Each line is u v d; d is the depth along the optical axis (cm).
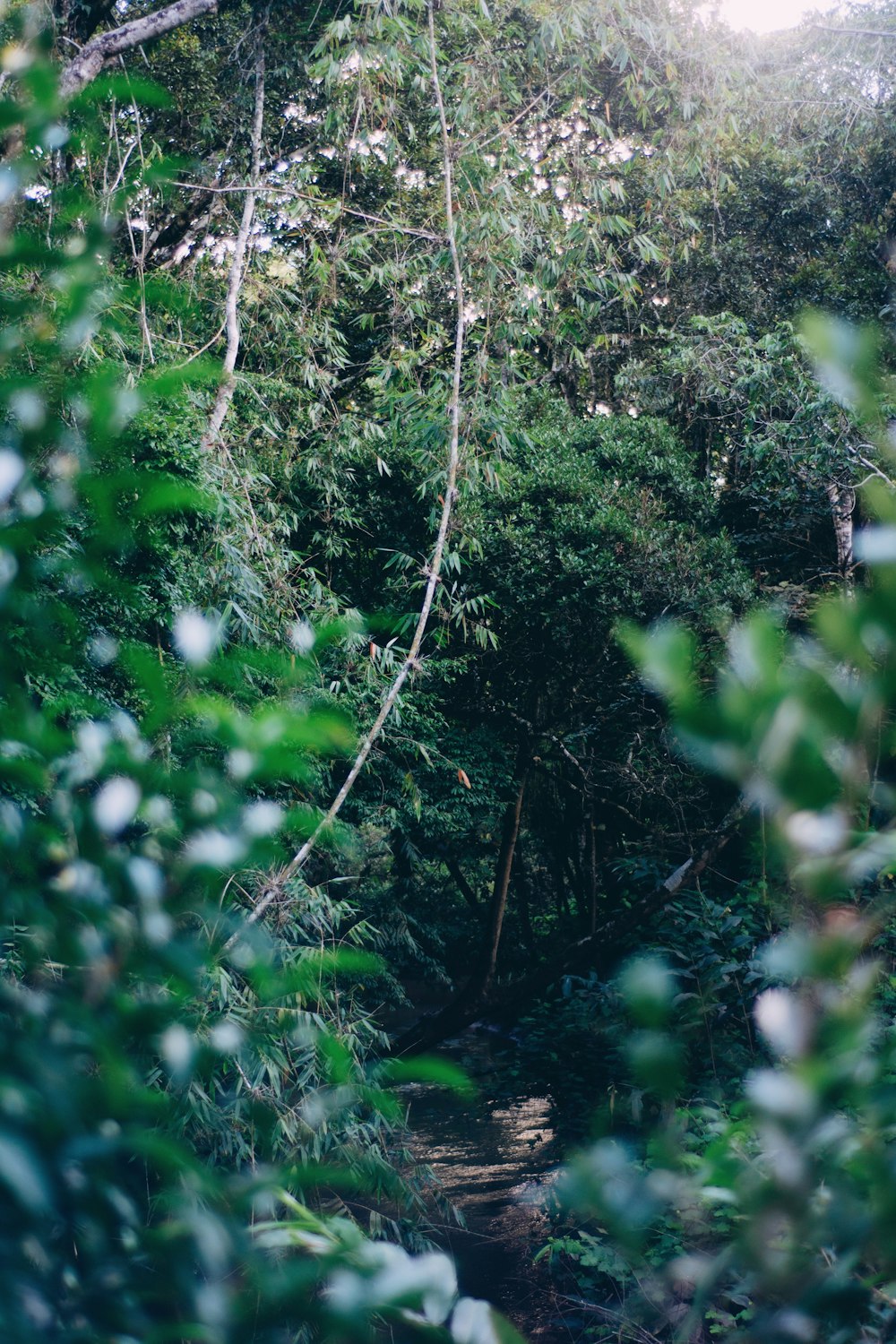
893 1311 52
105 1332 55
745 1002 450
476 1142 929
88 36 666
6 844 63
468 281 710
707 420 1309
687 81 859
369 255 872
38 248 71
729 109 935
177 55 1016
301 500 1073
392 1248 63
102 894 62
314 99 992
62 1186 57
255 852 68
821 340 49
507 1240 686
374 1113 474
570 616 1163
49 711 72
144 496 71
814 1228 51
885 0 1217
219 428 647
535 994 1179
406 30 691
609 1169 58
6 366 70
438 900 1706
